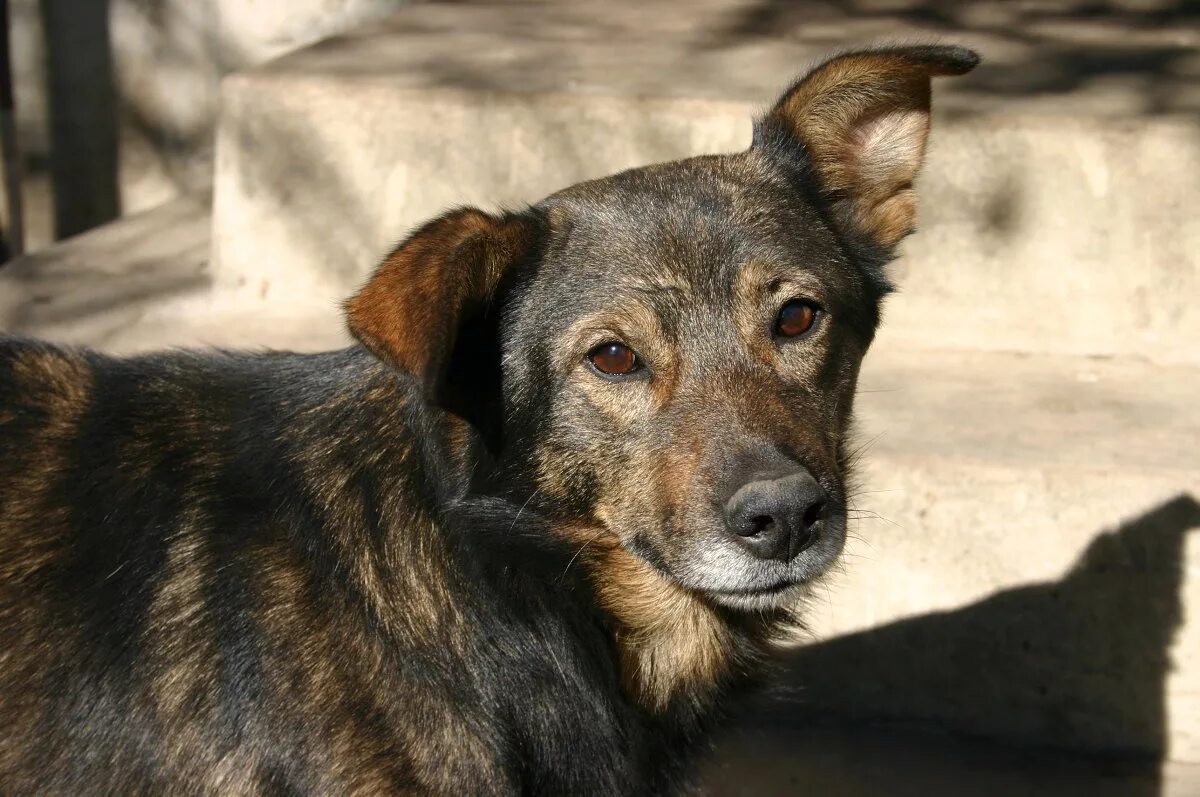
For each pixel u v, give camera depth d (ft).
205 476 2.91
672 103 4.24
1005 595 3.67
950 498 3.66
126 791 2.84
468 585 2.90
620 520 2.88
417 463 2.89
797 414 2.85
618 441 2.86
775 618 3.14
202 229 4.95
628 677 3.03
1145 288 4.10
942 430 3.79
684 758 3.11
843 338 2.97
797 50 4.70
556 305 2.87
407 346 2.71
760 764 3.65
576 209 2.92
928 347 4.19
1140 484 3.60
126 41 5.48
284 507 2.88
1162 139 4.05
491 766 2.88
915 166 3.11
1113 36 4.83
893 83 3.06
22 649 2.85
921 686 3.73
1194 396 3.94
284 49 5.37
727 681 3.11
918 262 4.17
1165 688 3.64
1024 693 3.69
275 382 2.98
